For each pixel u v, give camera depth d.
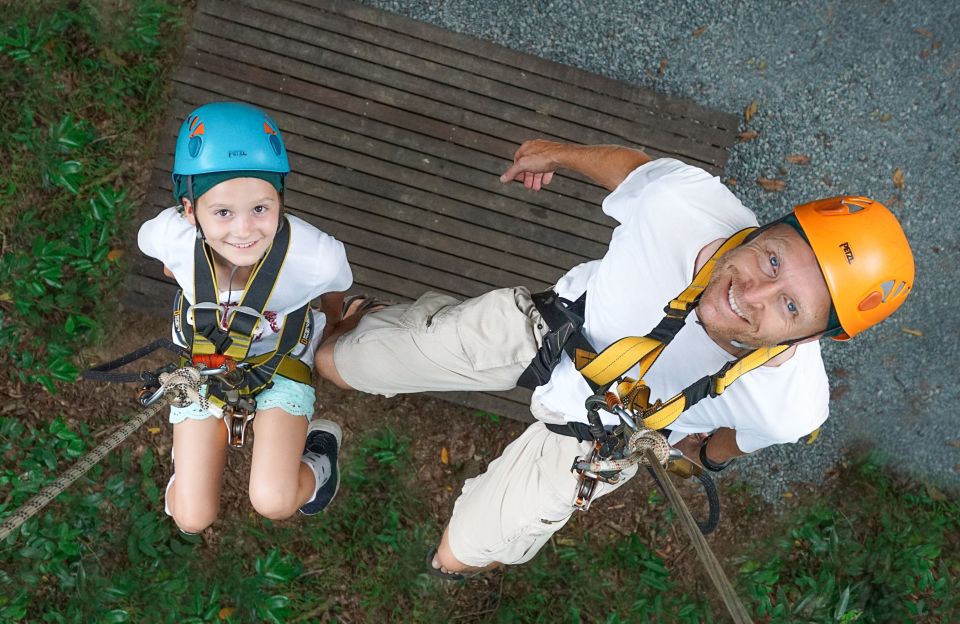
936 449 3.93
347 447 3.54
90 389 3.42
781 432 2.27
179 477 2.62
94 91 3.58
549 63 3.78
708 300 2.00
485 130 3.71
